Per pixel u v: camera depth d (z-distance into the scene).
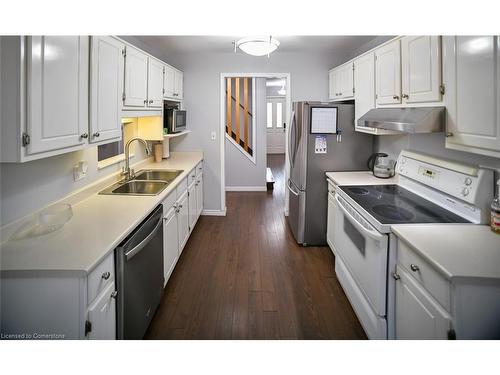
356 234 2.36
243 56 4.65
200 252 3.63
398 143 3.21
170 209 2.85
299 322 2.37
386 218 2.01
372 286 2.03
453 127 1.81
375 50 2.94
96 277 1.50
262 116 6.70
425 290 1.56
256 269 3.23
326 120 3.66
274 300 2.67
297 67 4.63
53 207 1.89
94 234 1.74
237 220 4.80
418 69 2.19
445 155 2.40
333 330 2.28
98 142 2.03
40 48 1.43
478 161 2.05
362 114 3.31
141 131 3.66
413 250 1.64
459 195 2.02
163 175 3.50
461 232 1.77
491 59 1.49
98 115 2.01
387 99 2.70
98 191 2.64
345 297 2.71
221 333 2.24
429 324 1.51
